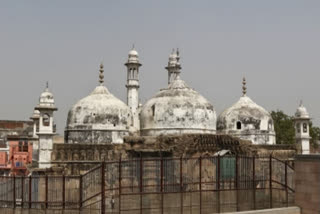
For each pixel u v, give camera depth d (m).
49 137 31.62
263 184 23.98
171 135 30.22
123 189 22.53
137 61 47.88
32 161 42.16
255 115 41.59
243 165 24.17
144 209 20.33
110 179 22.53
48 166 31.19
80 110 35.97
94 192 21.88
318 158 14.96
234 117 41.84
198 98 35.56
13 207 20.53
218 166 21.06
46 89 32.72
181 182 20.22
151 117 34.97
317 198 14.96
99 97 36.88
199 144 29.25
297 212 15.53
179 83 36.22
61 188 21.92
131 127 39.25
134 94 47.56
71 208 19.62
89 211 21.06
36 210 20.12
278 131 61.72
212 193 23.22
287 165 22.67
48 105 31.95
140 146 30.58
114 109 36.09
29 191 20.42
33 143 45.91
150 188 22.48
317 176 15.00
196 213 22.45
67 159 31.45
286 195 21.36
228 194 22.98
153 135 34.44
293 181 22.58
